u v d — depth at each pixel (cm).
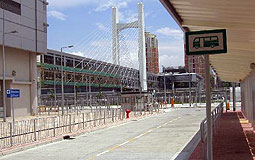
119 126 2795
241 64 1873
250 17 848
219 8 790
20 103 4744
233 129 1909
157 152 1381
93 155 1368
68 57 8762
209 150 651
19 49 4700
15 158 1379
